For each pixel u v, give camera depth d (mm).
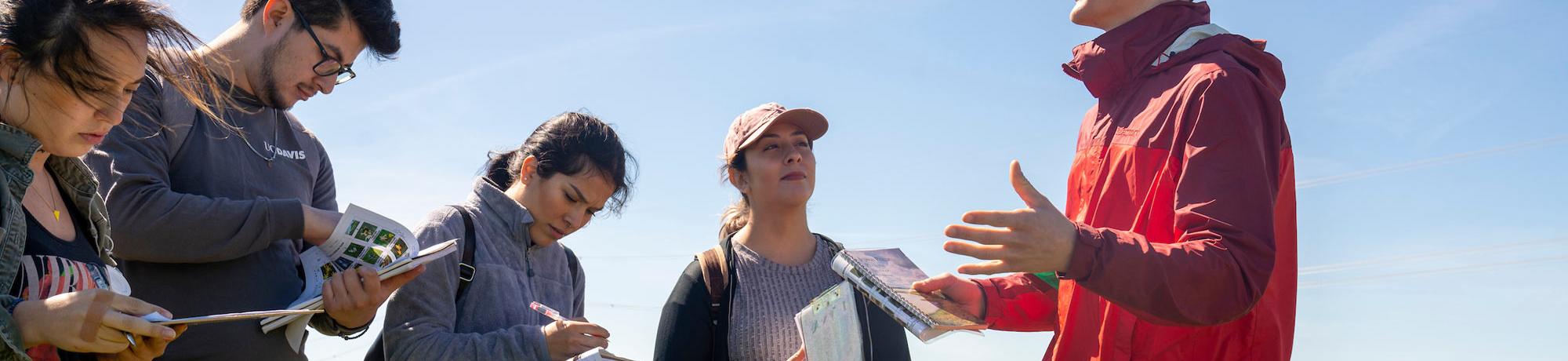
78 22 2037
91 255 2340
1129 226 2680
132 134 3002
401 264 2906
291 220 3109
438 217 3568
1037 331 3168
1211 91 2512
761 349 3676
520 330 3377
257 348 3225
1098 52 2871
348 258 3086
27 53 2014
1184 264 2250
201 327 3129
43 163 2256
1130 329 2598
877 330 3676
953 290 3010
